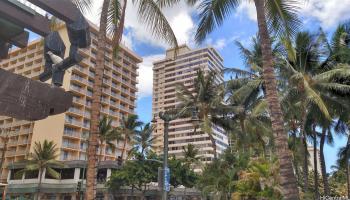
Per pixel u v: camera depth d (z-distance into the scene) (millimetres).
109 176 48906
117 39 11227
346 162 34094
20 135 75750
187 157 61188
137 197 51656
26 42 3654
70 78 74375
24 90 3164
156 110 126938
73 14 3568
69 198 51625
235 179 31781
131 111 94812
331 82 22859
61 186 52219
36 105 3256
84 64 78500
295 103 24125
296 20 10344
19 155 72625
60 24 8344
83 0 10578
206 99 32781
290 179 7750
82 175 53969
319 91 22719
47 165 51750
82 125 74812
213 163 33156
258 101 29781
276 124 8320
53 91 3434
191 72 113250
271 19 10750
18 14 3232
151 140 55656
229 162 35094
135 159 47781
